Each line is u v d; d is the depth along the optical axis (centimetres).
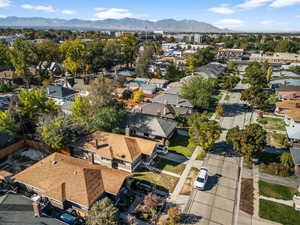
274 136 4853
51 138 3669
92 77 9162
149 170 3641
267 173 3625
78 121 4325
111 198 2798
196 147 4400
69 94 6712
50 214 2495
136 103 6550
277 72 10075
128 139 3781
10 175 3125
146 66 9988
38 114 4441
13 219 2131
